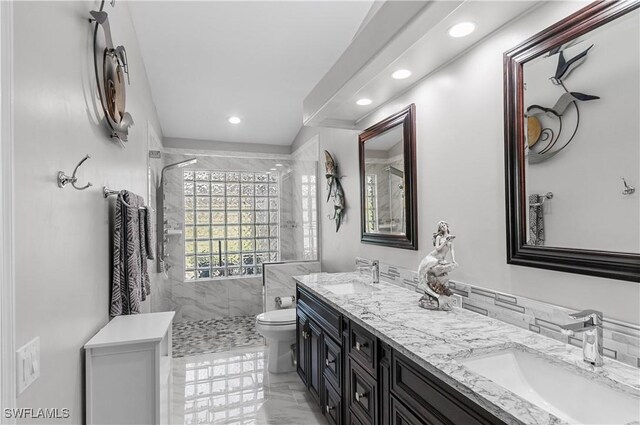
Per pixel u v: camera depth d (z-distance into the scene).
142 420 1.48
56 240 1.17
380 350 1.43
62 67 1.25
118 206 1.80
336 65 2.26
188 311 4.46
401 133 2.24
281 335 2.89
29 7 1.01
